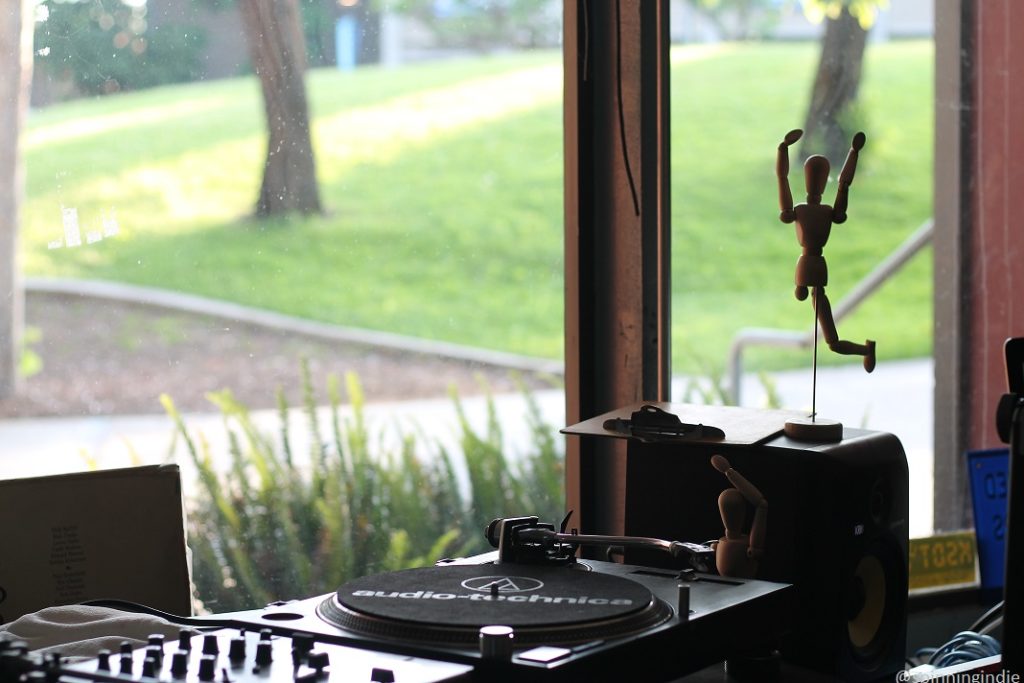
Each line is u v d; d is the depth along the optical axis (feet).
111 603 4.32
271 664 3.27
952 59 9.25
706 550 4.30
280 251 31.12
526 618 3.56
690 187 34.32
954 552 7.80
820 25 19.98
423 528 9.21
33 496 5.16
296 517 8.98
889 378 24.44
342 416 9.84
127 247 28.30
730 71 34.50
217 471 9.15
